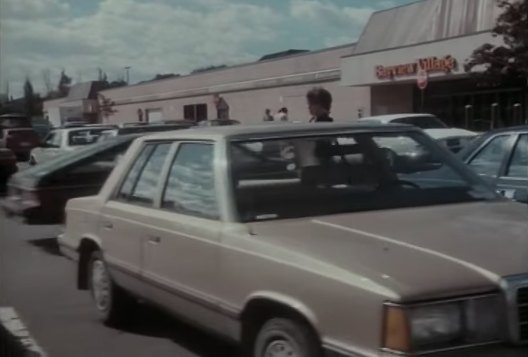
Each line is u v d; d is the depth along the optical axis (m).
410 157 5.11
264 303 4.06
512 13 22.17
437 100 33.06
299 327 3.83
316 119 8.66
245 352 4.30
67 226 6.88
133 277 5.52
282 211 4.51
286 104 43.34
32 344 5.89
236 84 48.81
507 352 3.45
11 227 12.78
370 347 3.42
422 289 3.39
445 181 5.01
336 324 3.57
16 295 7.65
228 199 4.55
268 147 4.85
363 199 4.68
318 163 4.84
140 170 5.79
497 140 7.52
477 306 3.44
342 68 35.19
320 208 4.55
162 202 5.28
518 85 28.66
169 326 6.32
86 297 7.51
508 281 3.47
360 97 36.78
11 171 19.83
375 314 3.40
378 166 4.97
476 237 3.98
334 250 3.83
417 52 30.42
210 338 5.98
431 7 32.53
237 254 4.24
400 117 19.97
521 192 6.92
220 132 5.01
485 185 5.10
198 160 5.02
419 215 4.45
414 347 3.33
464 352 3.40
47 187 10.17
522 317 3.47
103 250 6.04
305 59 41.34
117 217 5.78
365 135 5.10
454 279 3.47
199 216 4.76
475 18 29.73
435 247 3.82
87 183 10.32
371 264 3.62
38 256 10.01
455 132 19.20
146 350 5.73
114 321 6.25
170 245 4.94
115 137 11.28
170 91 59.00
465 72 26.06
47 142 21.41
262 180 4.67
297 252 3.88
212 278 4.48
